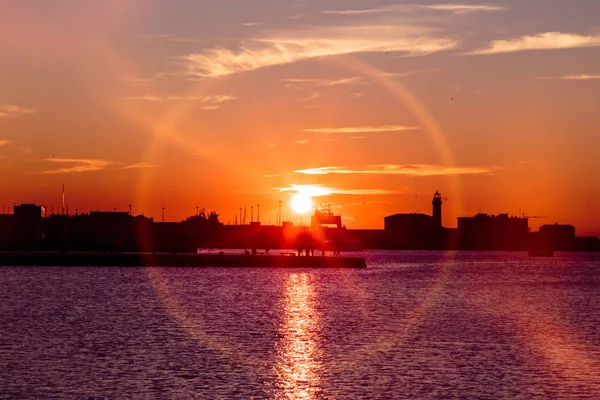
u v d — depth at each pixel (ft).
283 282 633.20
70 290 531.09
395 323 367.45
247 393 218.38
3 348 281.54
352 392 220.43
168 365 252.21
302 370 247.29
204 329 336.90
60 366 248.93
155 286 573.33
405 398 214.48
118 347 284.41
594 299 514.27
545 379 236.43
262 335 320.29
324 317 391.24
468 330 342.03
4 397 212.23
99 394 215.51
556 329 347.77
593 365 257.75
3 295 492.54
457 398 214.48
